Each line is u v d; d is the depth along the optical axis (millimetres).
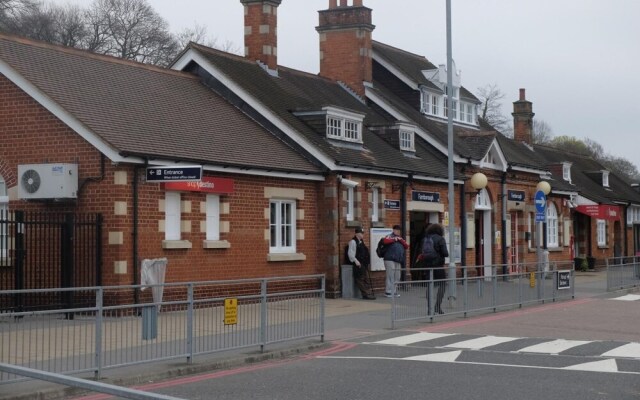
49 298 19062
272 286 23406
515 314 21469
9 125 20188
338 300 24375
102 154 19156
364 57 33469
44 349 10844
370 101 33188
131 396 5875
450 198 23375
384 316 20391
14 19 47781
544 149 50969
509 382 11625
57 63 21719
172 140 21000
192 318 13023
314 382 11641
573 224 46625
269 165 22844
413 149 30672
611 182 54906
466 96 38969
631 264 31000
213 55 27422
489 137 33969
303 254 24531
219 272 21625
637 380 11812
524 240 37125
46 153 19781
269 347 14797
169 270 20219
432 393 10812
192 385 11500
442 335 17109
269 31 29641
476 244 34406
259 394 10758
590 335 17141
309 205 24984
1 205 20438
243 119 25594
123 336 11984
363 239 26219
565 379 11875
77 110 19781
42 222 18406
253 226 22781
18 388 10555
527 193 37562
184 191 20781
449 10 23656
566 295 25984
